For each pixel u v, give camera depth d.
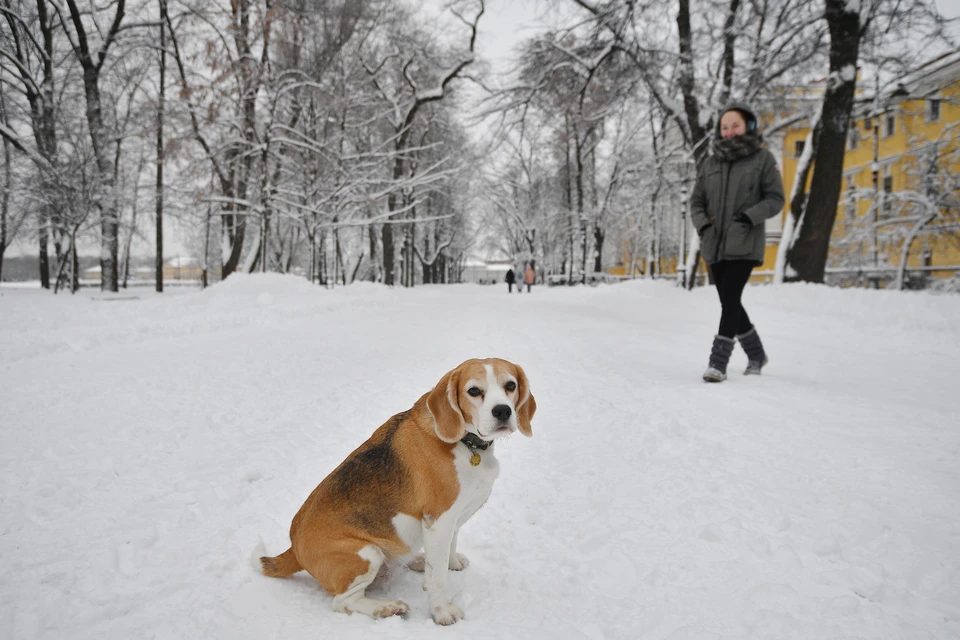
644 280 21.78
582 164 44.25
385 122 35.28
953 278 22.17
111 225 27.45
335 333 11.11
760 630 2.15
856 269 26.28
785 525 2.95
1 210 28.05
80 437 4.55
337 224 26.28
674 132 35.53
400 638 2.15
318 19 26.89
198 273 76.44
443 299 23.41
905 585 2.41
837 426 4.54
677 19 20.34
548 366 7.75
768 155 6.23
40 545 2.86
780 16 16.02
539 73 23.17
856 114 20.83
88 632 2.17
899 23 14.14
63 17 25.33
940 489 3.24
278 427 5.02
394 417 2.71
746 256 6.16
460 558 2.77
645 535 2.98
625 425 4.89
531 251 55.59
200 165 24.64
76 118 25.83
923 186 25.62
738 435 4.43
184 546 2.89
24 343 8.31
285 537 3.07
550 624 2.27
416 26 32.56
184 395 5.96
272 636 2.16
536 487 3.71
